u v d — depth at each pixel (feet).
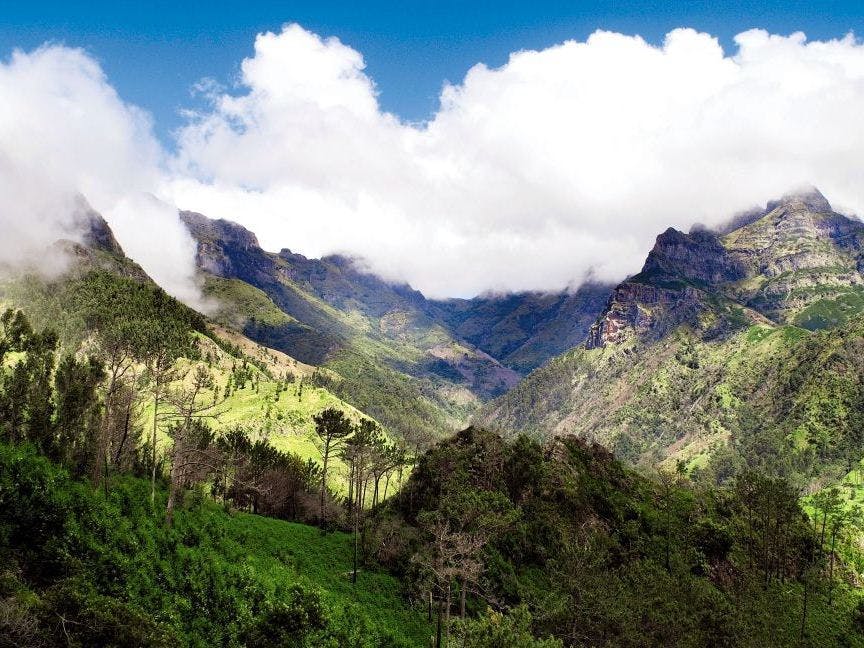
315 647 183.42
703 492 491.31
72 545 161.07
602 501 377.30
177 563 190.80
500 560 275.59
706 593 222.48
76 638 96.53
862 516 603.67
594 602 196.03
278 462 443.73
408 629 242.37
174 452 225.15
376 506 375.86
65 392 278.67
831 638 315.37
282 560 258.37
